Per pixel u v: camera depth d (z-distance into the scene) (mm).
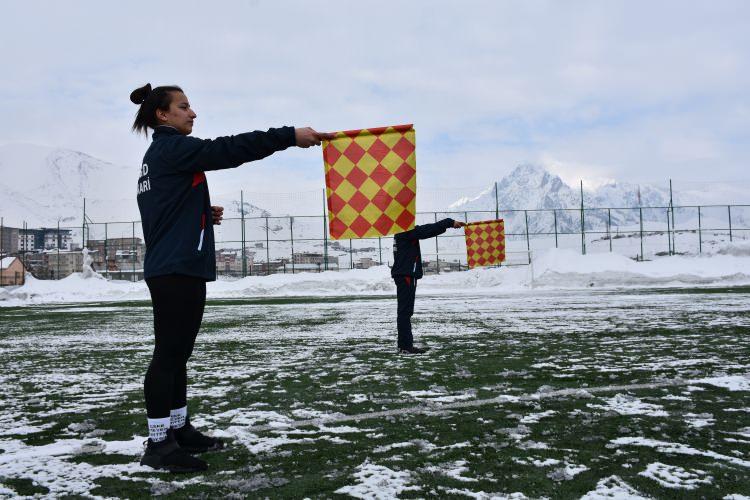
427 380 3418
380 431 2266
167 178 2023
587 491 1554
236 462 1917
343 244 35781
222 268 35812
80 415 2748
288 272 35125
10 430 2457
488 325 7266
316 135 2209
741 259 27531
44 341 6797
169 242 1997
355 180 2531
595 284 25328
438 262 32531
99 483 1744
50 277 49688
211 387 3389
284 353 4988
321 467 1823
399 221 2520
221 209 2314
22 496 1634
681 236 39750
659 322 7055
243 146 2053
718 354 4250
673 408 2543
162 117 2213
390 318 9438
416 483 1643
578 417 2410
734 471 1707
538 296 16750
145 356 5156
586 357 4219
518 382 3271
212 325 8516
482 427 2281
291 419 2523
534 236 34750
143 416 2717
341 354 4828
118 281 31688
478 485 1615
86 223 34469
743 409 2518
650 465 1764
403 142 2535
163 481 1749
